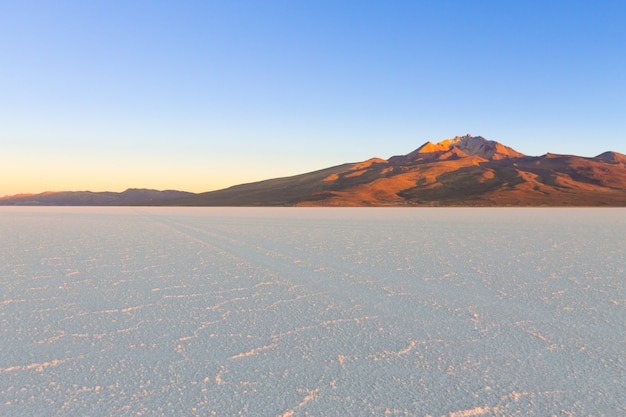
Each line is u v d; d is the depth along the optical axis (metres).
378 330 5.72
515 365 4.52
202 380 4.18
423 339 5.36
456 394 3.86
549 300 7.30
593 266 10.93
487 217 42.47
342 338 5.40
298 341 5.29
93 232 22.92
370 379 4.18
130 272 10.16
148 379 4.20
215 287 8.45
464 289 8.21
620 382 4.09
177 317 6.34
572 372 4.32
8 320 6.21
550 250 14.38
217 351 4.96
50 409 3.62
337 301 7.30
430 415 3.48
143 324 6.01
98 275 9.77
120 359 4.72
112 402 3.73
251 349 5.02
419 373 4.32
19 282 9.00
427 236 20.03
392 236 20.08
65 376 4.28
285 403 3.70
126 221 35.44
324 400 3.75
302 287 8.43
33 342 5.28
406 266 10.99
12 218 41.94
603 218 39.81
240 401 3.74
